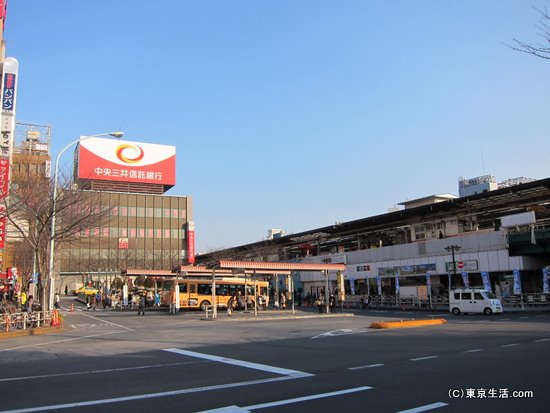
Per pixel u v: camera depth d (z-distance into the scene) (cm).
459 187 7944
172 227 10169
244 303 4544
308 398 823
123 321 3259
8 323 2306
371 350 1464
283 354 1405
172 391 893
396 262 5206
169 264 9400
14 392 905
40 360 1379
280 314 3856
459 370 1073
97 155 9612
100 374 1093
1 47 5194
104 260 8812
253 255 7625
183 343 1761
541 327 2195
